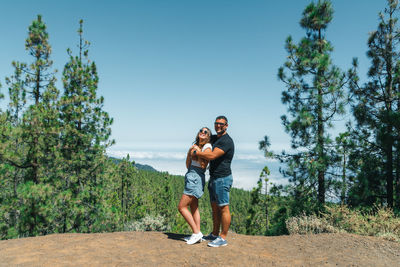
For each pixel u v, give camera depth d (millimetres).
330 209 7664
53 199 12461
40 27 15070
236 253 4246
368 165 13508
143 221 18125
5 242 4590
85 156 14242
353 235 5445
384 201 12828
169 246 4492
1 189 13438
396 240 5797
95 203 14227
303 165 13422
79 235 5105
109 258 3889
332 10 13766
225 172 4566
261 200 22781
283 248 4684
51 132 13109
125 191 41031
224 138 4551
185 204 4645
